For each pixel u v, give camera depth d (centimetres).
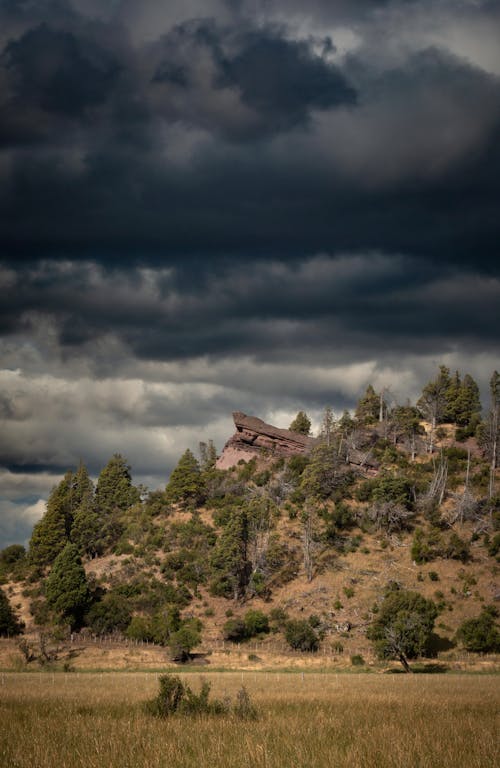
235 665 9425
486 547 12262
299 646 10162
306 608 11262
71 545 11569
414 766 2103
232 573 11994
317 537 12825
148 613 11394
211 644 10481
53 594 11100
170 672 8694
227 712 3362
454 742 2455
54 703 3966
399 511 12962
